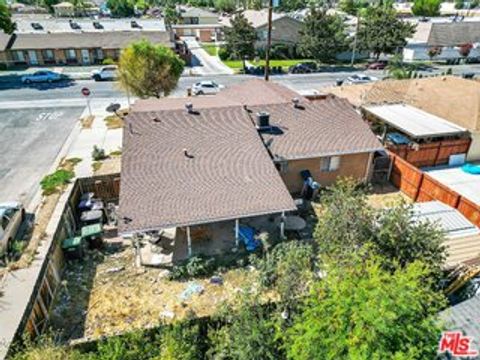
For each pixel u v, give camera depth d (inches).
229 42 2123.5
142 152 715.4
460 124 977.5
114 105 1254.3
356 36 2304.4
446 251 544.7
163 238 689.0
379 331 287.7
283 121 858.1
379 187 880.3
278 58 2418.8
